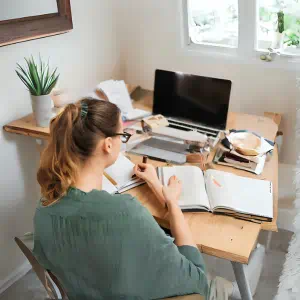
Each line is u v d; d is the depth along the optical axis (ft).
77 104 3.41
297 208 4.83
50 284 3.64
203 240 3.90
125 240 3.11
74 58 6.89
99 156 3.36
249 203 4.35
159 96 6.64
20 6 5.40
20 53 5.75
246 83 7.20
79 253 3.19
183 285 3.30
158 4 7.38
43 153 3.37
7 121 5.85
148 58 8.00
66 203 3.24
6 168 6.06
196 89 6.23
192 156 5.29
